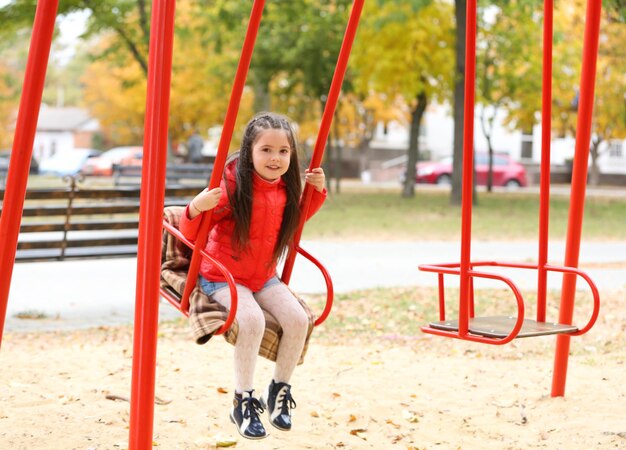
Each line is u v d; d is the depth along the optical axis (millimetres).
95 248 8414
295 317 3564
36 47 2857
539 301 4344
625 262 12156
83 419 4574
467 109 3701
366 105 34531
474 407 5027
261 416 4766
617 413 4793
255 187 3512
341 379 5656
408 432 4555
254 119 3559
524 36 24734
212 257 3352
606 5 15422
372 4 22328
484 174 35688
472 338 3709
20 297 8773
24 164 2906
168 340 6844
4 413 4621
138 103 34406
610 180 42938
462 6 20859
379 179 42031
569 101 27484
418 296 8992
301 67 24078
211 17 23188
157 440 4277
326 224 17203
